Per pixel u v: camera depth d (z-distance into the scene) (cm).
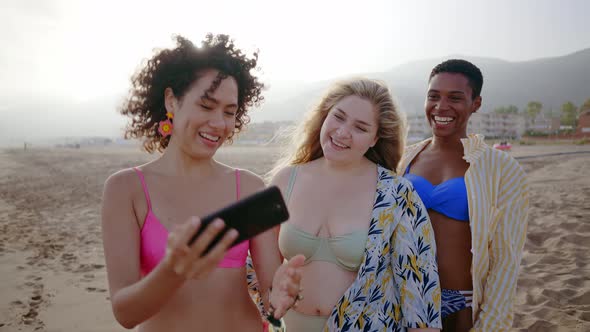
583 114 8350
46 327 412
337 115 214
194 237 112
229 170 187
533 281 517
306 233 208
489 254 252
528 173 1809
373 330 192
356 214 206
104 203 161
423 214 209
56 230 836
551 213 877
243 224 120
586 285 495
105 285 526
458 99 263
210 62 163
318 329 202
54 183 1641
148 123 183
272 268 179
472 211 242
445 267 250
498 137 10631
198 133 165
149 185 167
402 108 229
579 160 2394
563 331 392
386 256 202
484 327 238
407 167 285
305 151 247
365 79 226
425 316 194
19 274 565
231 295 167
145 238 163
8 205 1138
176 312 160
